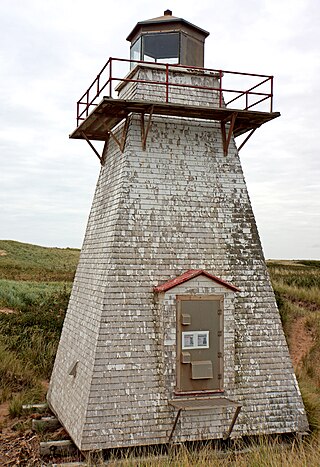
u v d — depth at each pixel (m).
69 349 11.84
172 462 8.73
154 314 10.23
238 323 10.78
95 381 9.69
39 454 9.88
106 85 10.53
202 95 11.61
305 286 30.64
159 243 10.57
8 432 11.18
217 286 10.31
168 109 10.53
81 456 9.70
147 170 10.80
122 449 9.62
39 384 14.68
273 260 61.94
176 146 11.08
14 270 46.19
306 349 20.80
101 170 12.66
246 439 10.37
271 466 8.12
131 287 10.24
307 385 15.19
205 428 10.11
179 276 10.53
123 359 9.90
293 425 10.65
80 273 12.43
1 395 13.60
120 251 10.32
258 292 11.02
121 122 11.52
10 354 16.09
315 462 8.09
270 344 10.88
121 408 9.70
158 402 9.88
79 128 12.06
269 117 11.10
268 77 11.43
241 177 11.39
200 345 10.15
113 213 10.77
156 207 10.70
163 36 11.84
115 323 10.02
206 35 12.28
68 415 10.61
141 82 10.63
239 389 10.51
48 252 65.81
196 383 10.09
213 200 11.09
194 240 10.80
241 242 11.10
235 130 12.09
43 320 19.81
